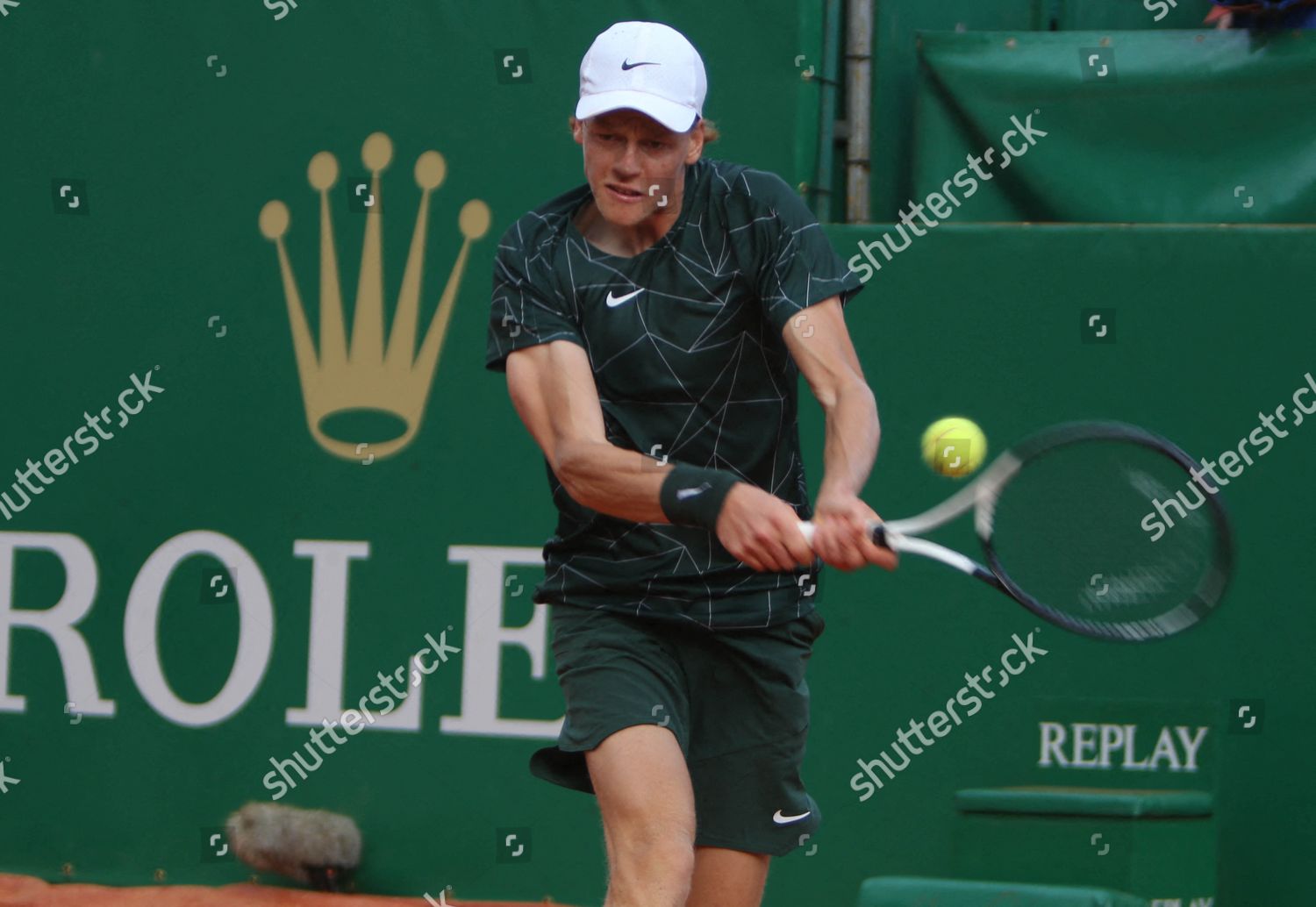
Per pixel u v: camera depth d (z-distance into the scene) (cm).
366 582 1844
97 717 1898
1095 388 1698
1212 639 1669
